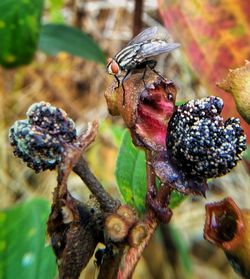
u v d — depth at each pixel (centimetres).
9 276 10
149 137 7
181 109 7
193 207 20
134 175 9
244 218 7
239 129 7
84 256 7
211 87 11
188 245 19
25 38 13
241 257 7
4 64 13
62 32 16
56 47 15
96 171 20
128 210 7
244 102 8
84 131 7
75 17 22
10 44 13
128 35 23
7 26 13
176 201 9
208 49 11
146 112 7
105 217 7
